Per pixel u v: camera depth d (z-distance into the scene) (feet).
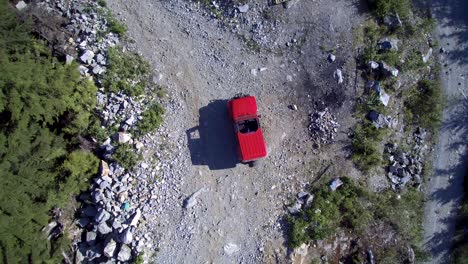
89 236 76.23
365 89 81.35
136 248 73.92
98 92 77.30
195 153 78.23
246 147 72.59
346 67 81.46
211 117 79.41
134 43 81.05
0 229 63.10
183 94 80.02
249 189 77.82
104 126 77.05
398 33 84.12
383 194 82.28
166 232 75.82
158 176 76.74
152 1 83.41
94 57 77.97
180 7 83.15
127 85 77.82
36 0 78.95
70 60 76.69
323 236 76.38
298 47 82.02
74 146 75.41
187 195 77.00
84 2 81.10
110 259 75.36
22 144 65.87
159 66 80.64
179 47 81.82
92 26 79.66
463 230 85.56
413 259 83.05
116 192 75.00
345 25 82.28
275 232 76.64
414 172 84.43
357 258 80.38
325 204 77.51
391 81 82.43
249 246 76.23
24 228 66.33
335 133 80.33
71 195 75.66
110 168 75.72
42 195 69.10
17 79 63.10
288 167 78.89
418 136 84.79
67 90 70.64
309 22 82.12
